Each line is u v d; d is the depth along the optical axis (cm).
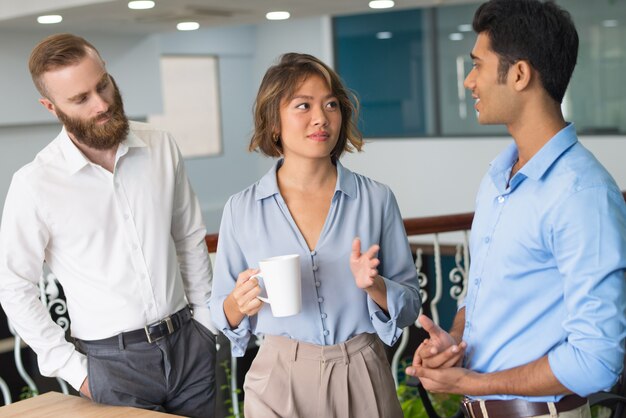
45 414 194
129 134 217
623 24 767
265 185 190
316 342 186
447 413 323
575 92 808
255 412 190
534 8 149
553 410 154
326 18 983
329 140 181
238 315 190
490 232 159
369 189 192
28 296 217
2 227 215
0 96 788
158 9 658
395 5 683
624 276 144
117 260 214
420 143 927
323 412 185
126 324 213
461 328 178
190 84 1151
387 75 945
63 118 205
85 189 212
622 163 785
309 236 188
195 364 225
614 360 139
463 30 877
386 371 192
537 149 152
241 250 194
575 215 143
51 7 642
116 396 214
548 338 152
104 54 876
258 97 186
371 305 184
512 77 150
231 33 1180
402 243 195
